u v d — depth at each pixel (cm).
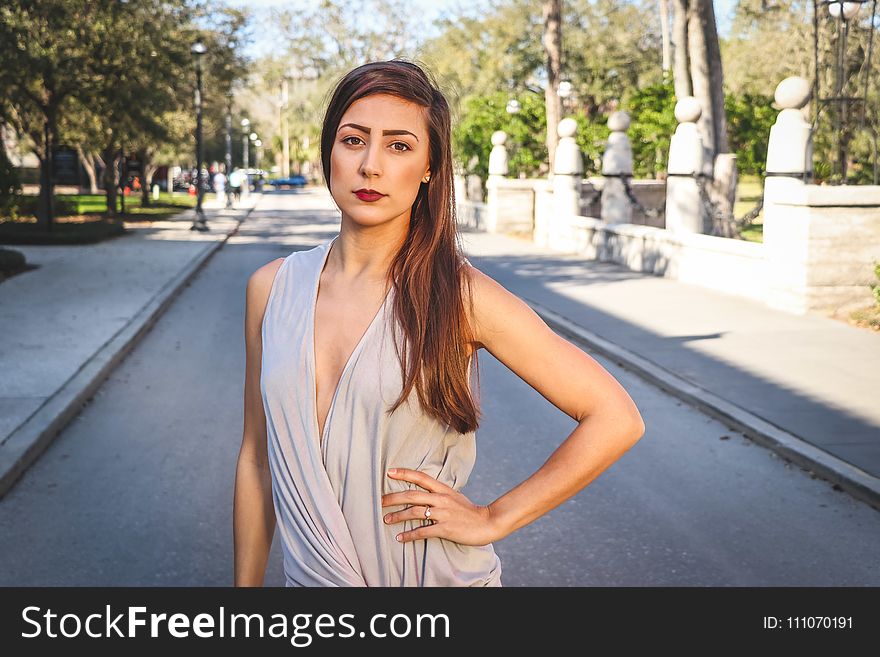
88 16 2548
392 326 162
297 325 169
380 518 163
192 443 697
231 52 3878
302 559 167
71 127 3338
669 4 4947
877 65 2466
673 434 729
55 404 762
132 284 1619
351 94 165
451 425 167
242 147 7762
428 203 168
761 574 464
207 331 1217
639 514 552
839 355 986
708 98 2177
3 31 2209
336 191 165
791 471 637
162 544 502
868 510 564
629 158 2073
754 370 917
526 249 2352
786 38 4075
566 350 168
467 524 163
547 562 479
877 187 1249
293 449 166
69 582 447
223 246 2639
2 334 1102
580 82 4797
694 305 1356
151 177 5675
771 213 1326
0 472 589
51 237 2430
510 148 3347
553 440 713
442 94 170
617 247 1966
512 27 4978
